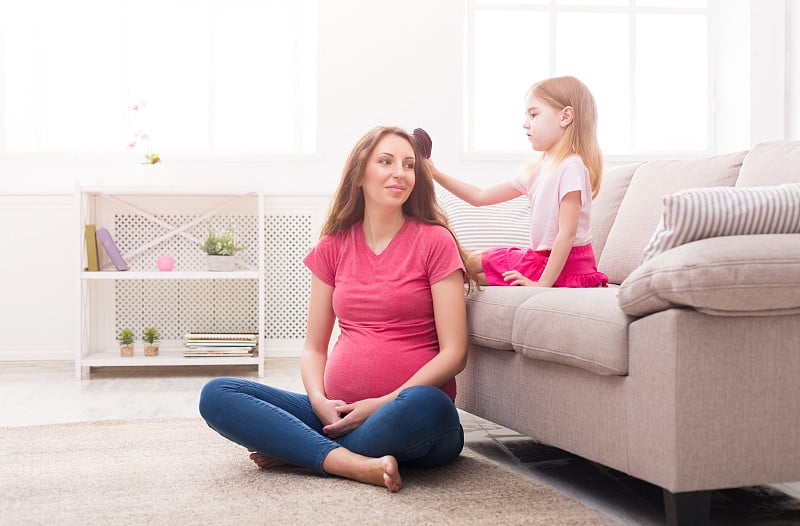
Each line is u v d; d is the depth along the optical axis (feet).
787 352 4.37
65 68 12.66
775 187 4.58
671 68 13.62
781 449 4.38
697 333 4.26
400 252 5.95
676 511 4.33
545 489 5.21
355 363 5.76
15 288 12.29
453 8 12.73
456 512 4.68
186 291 12.46
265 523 4.49
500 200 7.70
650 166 8.51
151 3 12.66
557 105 7.02
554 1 13.08
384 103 12.71
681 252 4.25
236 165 12.57
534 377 5.70
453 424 5.39
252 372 11.59
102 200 12.23
